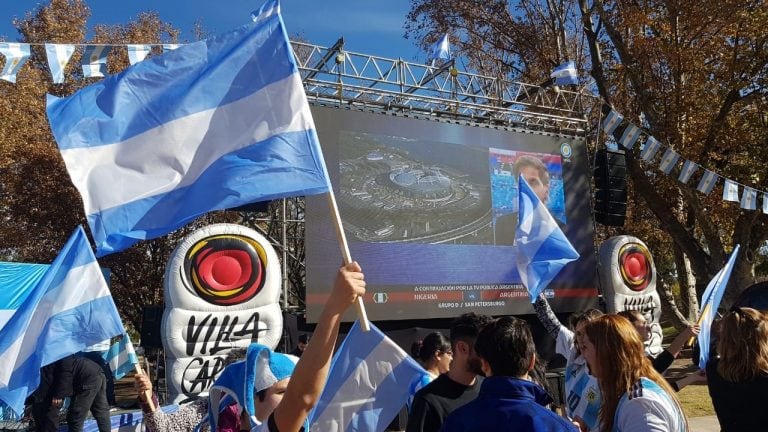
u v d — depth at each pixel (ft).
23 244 62.18
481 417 7.54
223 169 8.34
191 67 8.71
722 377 10.35
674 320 57.98
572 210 43.09
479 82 44.42
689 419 31.24
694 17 48.85
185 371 27.71
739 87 49.37
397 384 11.71
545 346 40.83
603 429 8.88
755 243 54.39
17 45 21.52
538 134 42.78
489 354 7.97
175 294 28.02
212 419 8.97
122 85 8.46
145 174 8.29
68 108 8.22
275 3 9.08
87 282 11.76
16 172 60.18
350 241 34.53
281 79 8.68
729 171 51.72
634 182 56.08
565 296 41.45
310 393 6.45
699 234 61.41
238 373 8.48
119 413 24.80
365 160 35.94
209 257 28.63
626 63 55.11
